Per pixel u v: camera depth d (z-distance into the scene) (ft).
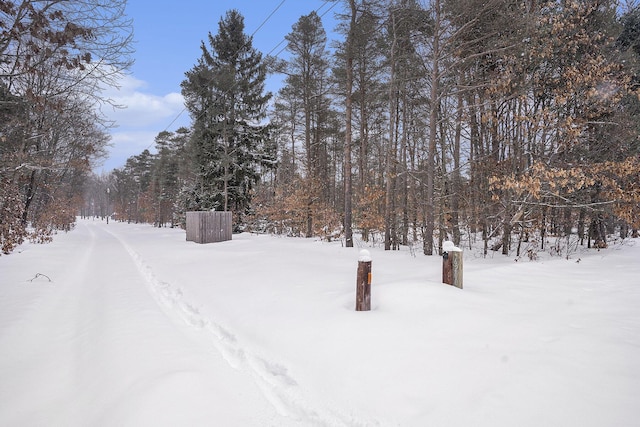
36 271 31.86
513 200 37.45
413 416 9.44
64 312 19.72
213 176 85.51
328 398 10.71
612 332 13.67
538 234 46.78
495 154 43.29
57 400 10.64
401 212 55.72
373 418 9.57
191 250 49.26
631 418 8.49
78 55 21.84
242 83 81.20
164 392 10.55
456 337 13.71
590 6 36.17
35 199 89.25
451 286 19.69
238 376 12.21
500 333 13.96
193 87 86.58
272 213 77.97
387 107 70.44
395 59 46.19
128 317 18.47
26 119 38.32
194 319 18.88
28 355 13.85
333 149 94.79
